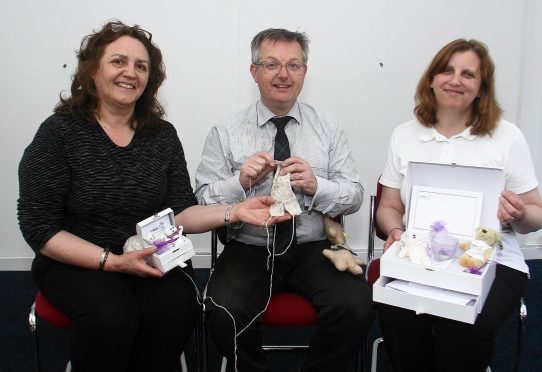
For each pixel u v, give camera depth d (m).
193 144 2.53
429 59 2.43
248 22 2.36
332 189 1.58
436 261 1.31
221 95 2.46
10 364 1.86
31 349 1.96
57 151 1.40
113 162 1.44
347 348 1.42
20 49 2.35
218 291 1.43
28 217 1.37
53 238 1.37
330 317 1.40
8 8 2.29
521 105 2.50
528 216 1.41
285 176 1.50
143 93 1.58
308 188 1.54
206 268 2.72
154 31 2.35
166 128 1.62
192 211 1.57
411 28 2.39
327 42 2.40
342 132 1.75
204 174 1.72
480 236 1.31
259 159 1.52
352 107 2.49
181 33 2.37
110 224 1.46
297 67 1.60
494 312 1.30
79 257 1.36
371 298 1.43
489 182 1.35
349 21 2.37
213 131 1.72
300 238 1.64
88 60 1.46
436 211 1.41
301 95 2.47
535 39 2.43
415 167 1.42
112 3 2.31
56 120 1.43
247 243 1.64
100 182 1.42
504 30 2.41
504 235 1.50
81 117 1.45
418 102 1.62
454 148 1.55
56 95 2.43
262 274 1.53
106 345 1.29
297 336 2.09
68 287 1.35
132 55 1.45
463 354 1.27
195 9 2.34
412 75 2.46
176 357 1.44
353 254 1.59
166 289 1.42
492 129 1.50
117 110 1.50
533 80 2.48
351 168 1.73
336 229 1.63
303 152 1.67
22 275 2.61
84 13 2.32
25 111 2.44
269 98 1.62
